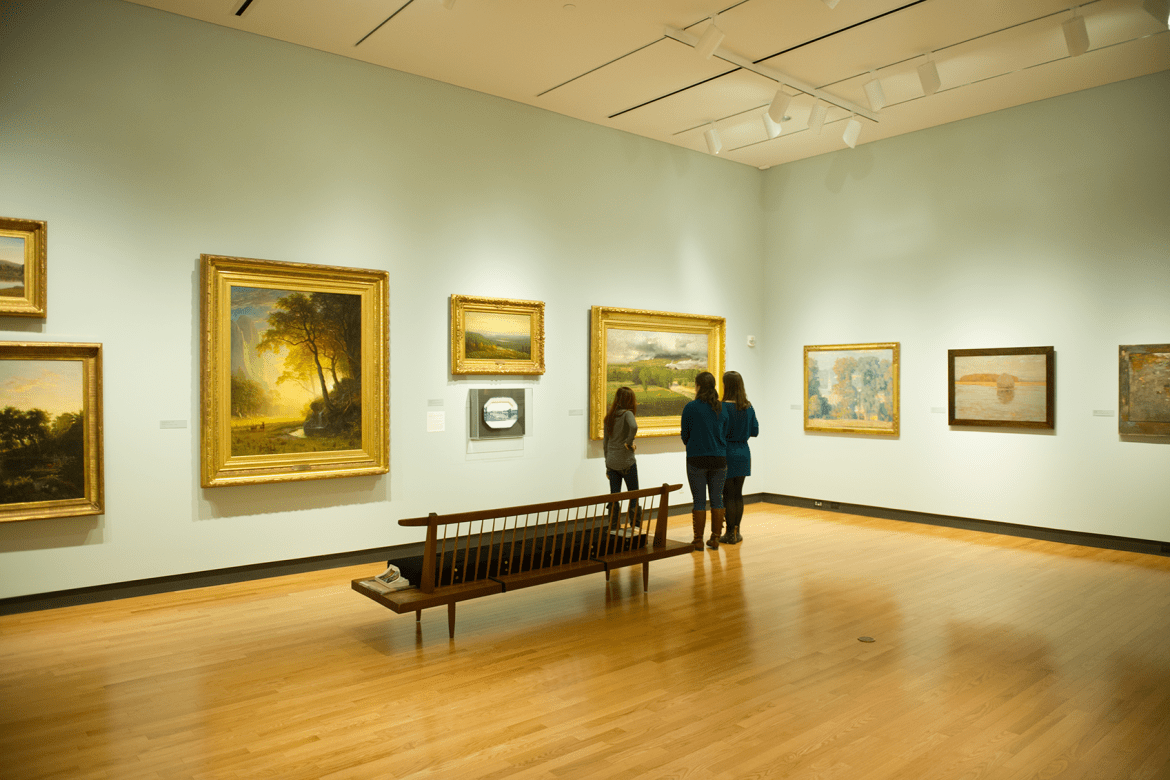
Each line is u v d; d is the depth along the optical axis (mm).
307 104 8250
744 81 9258
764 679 5121
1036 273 10086
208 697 4840
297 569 8164
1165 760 3990
